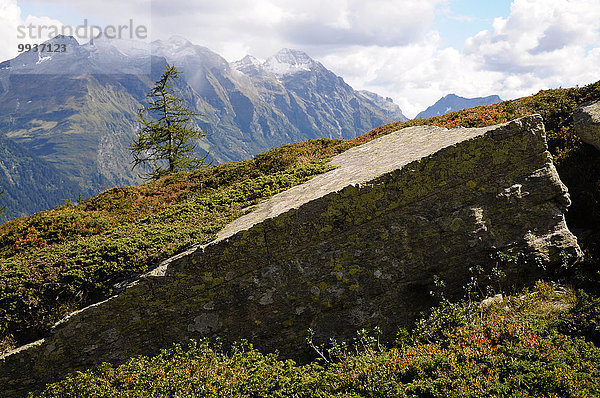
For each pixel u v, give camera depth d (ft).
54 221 59.16
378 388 27.91
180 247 43.06
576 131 52.42
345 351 37.04
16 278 42.24
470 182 40.50
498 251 39.52
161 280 38.50
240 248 39.06
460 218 40.16
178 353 37.04
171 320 38.78
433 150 41.55
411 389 26.96
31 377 37.22
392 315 39.37
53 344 37.42
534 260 38.96
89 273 41.91
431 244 40.27
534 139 40.55
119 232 50.47
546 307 33.86
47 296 41.60
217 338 38.32
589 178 48.06
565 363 25.81
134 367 35.17
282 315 39.32
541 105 67.31
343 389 29.27
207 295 38.96
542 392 24.17
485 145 40.42
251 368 33.73
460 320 33.99
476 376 26.37
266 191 53.72
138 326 38.52
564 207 40.60
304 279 39.42
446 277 40.14
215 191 63.98
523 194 40.22
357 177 43.34
